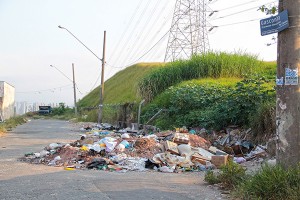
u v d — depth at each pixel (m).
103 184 7.93
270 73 23.50
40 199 6.64
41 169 10.55
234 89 16.67
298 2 6.25
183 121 18.44
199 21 48.03
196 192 7.24
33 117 73.50
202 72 28.16
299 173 5.87
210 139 14.77
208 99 18.42
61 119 64.25
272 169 6.27
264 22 6.68
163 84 28.14
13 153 14.34
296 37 6.26
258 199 5.86
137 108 28.25
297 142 6.20
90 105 65.69
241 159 11.22
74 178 8.75
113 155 11.97
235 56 29.25
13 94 49.00
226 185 7.56
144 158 11.66
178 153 11.98
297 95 6.21
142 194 6.96
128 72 63.38
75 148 12.66
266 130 12.61
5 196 6.88
